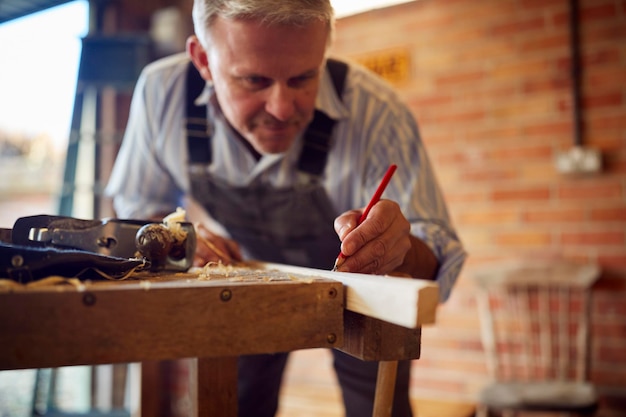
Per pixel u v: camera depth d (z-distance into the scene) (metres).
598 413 2.27
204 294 0.60
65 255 0.64
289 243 1.43
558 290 2.36
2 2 2.89
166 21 2.94
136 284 0.61
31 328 0.54
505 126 2.44
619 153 2.25
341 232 0.86
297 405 2.46
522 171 2.41
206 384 0.81
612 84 2.25
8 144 3.54
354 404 1.22
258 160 1.31
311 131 1.24
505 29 2.43
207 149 1.33
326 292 0.65
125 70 2.61
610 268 2.27
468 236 2.51
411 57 2.61
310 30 0.93
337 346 0.66
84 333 0.56
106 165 2.86
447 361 2.54
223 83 1.01
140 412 1.67
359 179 1.28
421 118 2.60
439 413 2.31
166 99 1.34
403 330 0.69
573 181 2.32
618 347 2.26
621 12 2.23
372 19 2.69
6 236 0.81
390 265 0.88
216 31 0.97
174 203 1.53
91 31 2.98
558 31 2.34
